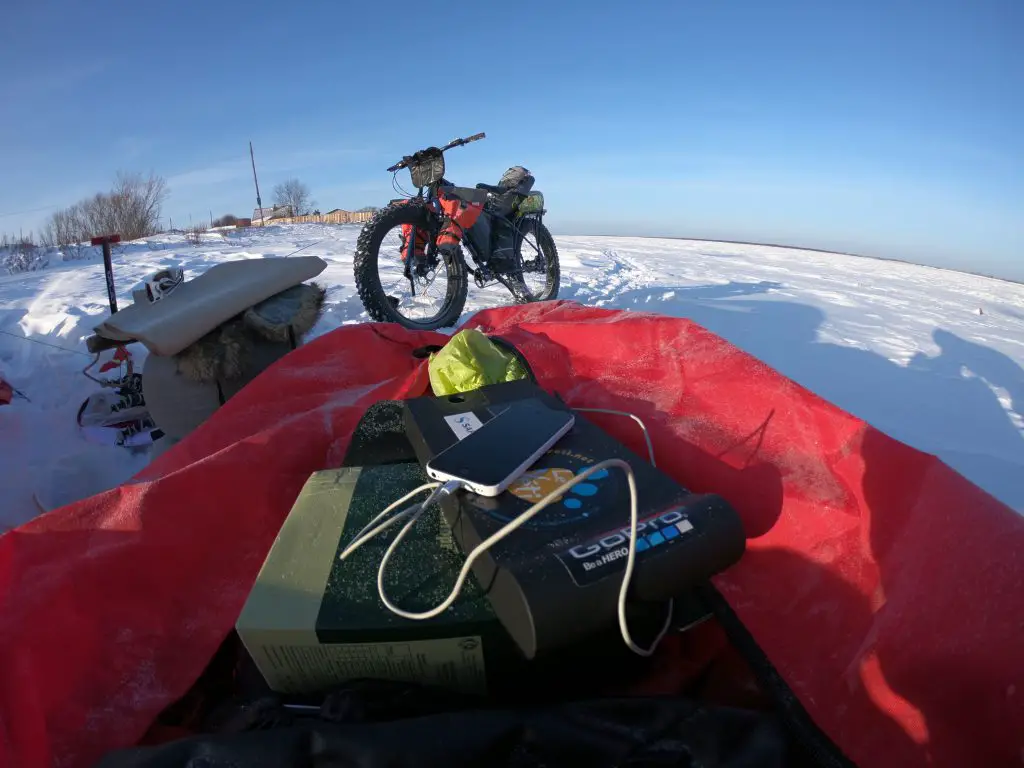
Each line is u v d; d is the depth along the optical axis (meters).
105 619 0.99
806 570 1.05
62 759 0.85
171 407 2.10
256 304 2.23
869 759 0.79
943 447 2.21
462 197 3.59
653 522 0.88
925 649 0.81
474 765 0.72
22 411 2.28
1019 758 0.69
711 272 8.20
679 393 1.63
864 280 8.57
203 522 1.18
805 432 1.33
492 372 1.63
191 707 1.01
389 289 4.53
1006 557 0.83
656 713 0.78
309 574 0.94
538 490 0.96
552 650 0.78
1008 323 5.46
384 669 0.89
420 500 1.09
